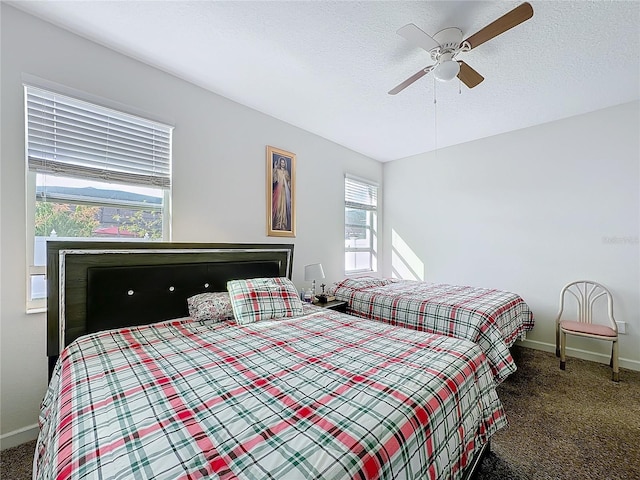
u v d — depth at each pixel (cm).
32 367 177
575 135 310
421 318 261
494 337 221
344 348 158
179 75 237
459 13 172
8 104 169
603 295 294
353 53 209
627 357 283
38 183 182
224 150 271
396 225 468
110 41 197
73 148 192
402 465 88
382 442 87
